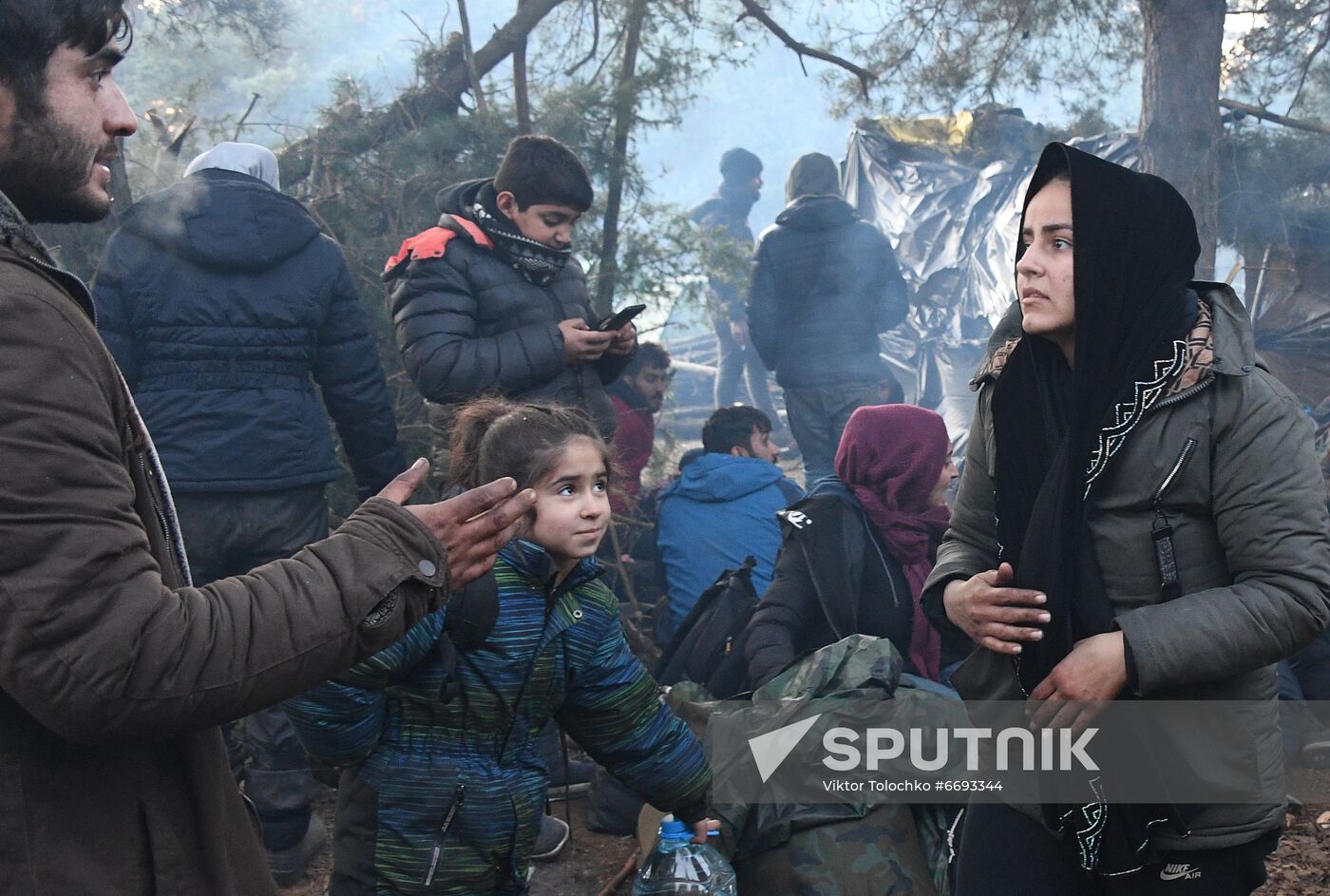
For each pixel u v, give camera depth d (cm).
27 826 109
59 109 115
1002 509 195
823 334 618
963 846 207
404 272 349
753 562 345
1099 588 180
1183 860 183
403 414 471
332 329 352
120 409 116
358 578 115
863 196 891
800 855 259
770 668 296
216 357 328
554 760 353
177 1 608
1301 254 639
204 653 106
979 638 191
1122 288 177
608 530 433
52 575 101
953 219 816
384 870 201
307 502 347
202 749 124
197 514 328
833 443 627
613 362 367
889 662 279
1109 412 177
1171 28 550
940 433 318
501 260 349
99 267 330
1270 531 171
